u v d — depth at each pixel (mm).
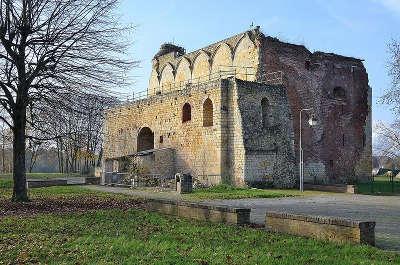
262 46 38250
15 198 19969
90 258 8961
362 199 24922
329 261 8555
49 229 12406
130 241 10586
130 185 34500
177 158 38406
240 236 11203
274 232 11805
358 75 44281
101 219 14531
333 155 41312
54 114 19688
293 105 39094
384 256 8945
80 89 19609
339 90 42875
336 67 42688
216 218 13898
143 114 43312
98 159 53125
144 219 14547
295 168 35750
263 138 33875
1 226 12844
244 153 32562
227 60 41750
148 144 44688
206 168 35000
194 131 36531
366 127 44406
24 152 20062
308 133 39750
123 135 46312
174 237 11117
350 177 42375
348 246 9805
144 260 8742
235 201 22906
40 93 19047
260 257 8906
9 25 18453
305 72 40375
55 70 18984
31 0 18641
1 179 38344
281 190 31391
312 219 11094
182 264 8383
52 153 74312
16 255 9297
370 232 10266
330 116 41562
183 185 27812
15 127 19625
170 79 50281
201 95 36000
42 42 18750
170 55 51406
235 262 8531
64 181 36406
